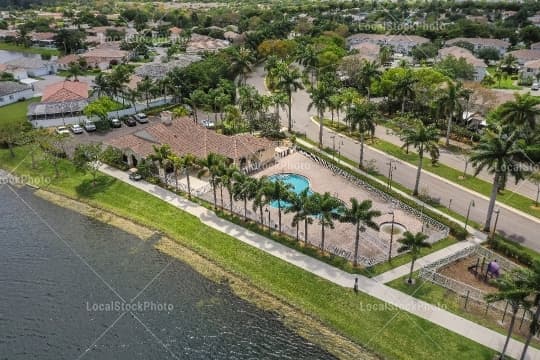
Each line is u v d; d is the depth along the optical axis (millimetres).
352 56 154875
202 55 189375
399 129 115938
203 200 81438
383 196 82000
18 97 143875
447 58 157250
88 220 78125
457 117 115125
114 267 65875
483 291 57688
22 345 52719
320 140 104938
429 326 52875
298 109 133250
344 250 66125
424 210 76438
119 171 93312
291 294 59281
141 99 136750
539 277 45344
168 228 74375
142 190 85562
